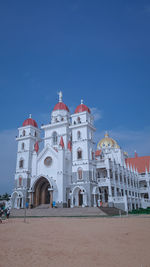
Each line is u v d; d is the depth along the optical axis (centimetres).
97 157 8612
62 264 1025
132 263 1025
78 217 3950
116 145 8988
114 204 5559
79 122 6738
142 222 2758
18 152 7512
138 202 7306
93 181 6131
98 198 6078
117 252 1224
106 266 988
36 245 1423
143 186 8638
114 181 6356
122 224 2530
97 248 1321
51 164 6456
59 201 5894
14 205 6875
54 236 1756
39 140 7856
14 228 2311
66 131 7006
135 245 1392
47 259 1105
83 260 1082
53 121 7312
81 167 6225
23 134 7688
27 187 6888
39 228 2284
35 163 6650
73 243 1472
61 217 4081
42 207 5962
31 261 1074
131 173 7919
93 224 2577
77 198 6056
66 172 6362
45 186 6488
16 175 7219
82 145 6431
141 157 9369
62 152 6322
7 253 1227
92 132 6850
